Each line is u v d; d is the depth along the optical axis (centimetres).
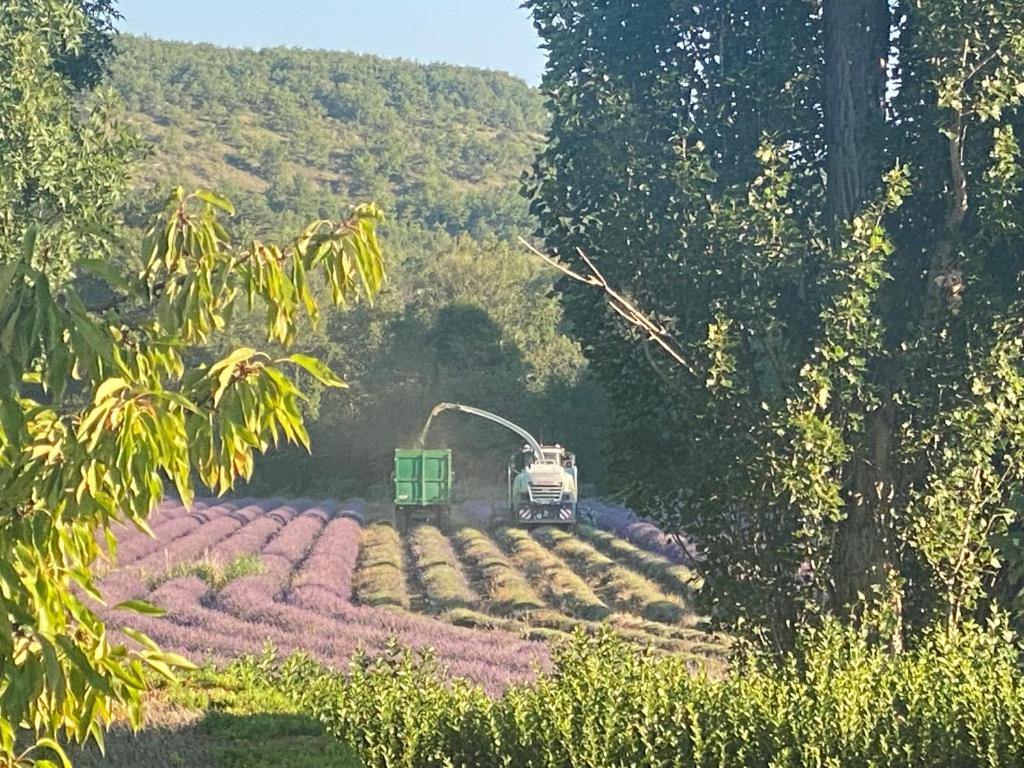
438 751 1243
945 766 1245
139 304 632
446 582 3622
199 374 537
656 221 1487
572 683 1301
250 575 3612
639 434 1548
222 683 1276
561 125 1518
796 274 1445
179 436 505
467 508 6316
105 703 552
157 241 601
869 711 1266
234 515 6116
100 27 3466
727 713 1269
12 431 492
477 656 2434
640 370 1527
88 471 493
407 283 9288
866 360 1444
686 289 1476
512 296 8300
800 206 1562
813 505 1397
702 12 1550
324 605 3125
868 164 1499
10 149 2784
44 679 502
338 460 7531
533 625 2983
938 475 1435
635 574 3719
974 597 1445
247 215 14825
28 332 497
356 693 1314
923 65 1458
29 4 2916
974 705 1250
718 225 1441
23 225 2767
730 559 1489
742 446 1425
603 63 1528
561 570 3769
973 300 1434
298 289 595
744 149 1561
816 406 1421
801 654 1426
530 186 1532
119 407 493
